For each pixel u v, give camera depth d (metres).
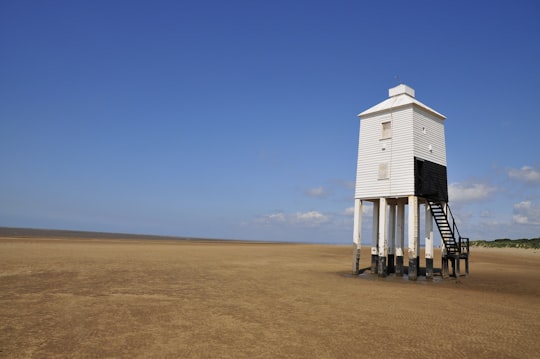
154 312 14.43
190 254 47.88
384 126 30.27
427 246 29.17
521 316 15.41
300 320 13.71
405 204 31.50
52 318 12.98
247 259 43.50
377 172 29.91
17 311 13.84
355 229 30.80
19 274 23.05
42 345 10.18
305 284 23.70
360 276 29.78
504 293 22.11
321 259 47.81
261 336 11.54
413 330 12.59
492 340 11.61
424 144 29.39
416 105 28.92
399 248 30.55
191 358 9.52
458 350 10.56
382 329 12.64
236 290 20.31
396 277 29.61
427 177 28.98
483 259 52.75
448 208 30.66
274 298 18.19
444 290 22.84
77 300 16.09
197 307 15.57
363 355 9.98
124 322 12.82
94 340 10.75
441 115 30.98
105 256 38.03
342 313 15.10
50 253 37.69
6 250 38.31
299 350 10.28
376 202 32.47
